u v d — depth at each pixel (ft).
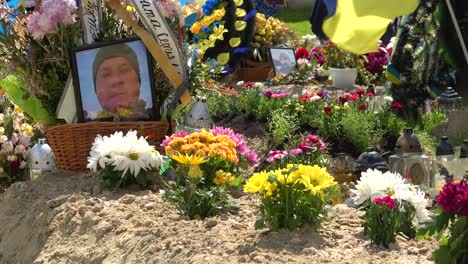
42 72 23.38
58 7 22.70
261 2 82.99
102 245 17.89
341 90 44.65
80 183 21.76
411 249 15.85
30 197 22.08
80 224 19.15
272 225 16.69
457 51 34.35
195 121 23.89
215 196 18.78
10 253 20.48
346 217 18.06
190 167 18.83
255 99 33.19
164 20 23.17
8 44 23.30
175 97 23.38
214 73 34.91
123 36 24.35
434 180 21.50
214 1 46.73
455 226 14.38
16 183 23.07
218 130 21.89
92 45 23.11
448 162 21.84
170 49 23.47
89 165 21.01
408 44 34.65
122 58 23.30
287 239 16.33
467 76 34.45
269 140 29.96
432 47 34.53
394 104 31.78
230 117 33.22
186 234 16.96
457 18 34.04
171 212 18.95
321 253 15.52
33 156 23.95
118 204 19.63
